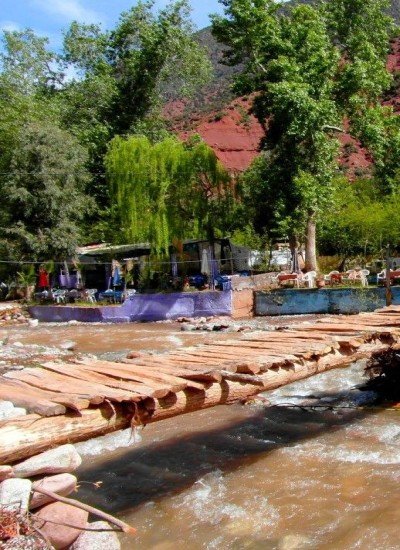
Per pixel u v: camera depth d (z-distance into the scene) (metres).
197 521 6.24
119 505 6.79
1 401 5.06
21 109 35.22
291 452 8.28
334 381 12.70
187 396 6.03
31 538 4.25
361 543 5.49
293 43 28.48
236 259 30.78
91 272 35.69
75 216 33.66
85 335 23.17
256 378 6.60
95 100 42.06
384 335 9.01
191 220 29.05
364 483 6.91
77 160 33.16
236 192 29.36
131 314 27.44
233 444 8.84
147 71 41.38
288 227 27.06
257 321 24.39
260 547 5.56
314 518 6.09
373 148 28.56
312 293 25.61
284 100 25.98
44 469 4.68
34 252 31.67
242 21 28.80
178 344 19.48
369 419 9.77
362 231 29.47
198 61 42.12
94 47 43.94
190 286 29.59
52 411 4.82
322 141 27.38
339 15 30.31
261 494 6.82
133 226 28.34
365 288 24.39
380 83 29.16
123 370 6.55
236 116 80.44
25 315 29.70
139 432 9.49
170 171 27.97
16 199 31.30
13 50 42.47
